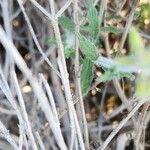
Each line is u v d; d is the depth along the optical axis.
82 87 0.17
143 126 0.19
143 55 0.11
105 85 0.23
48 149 0.22
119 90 0.20
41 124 0.23
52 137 0.23
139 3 0.20
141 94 0.11
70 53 0.17
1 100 0.23
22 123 0.17
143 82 0.11
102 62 0.15
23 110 0.16
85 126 0.17
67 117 0.23
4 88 0.17
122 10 0.23
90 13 0.17
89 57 0.15
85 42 0.15
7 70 0.22
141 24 0.23
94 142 0.21
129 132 0.20
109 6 0.22
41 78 0.16
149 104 0.18
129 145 0.23
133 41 0.11
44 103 0.13
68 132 0.23
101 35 0.22
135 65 0.11
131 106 0.19
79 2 0.20
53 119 0.14
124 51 0.23
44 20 0.23
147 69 0.11
